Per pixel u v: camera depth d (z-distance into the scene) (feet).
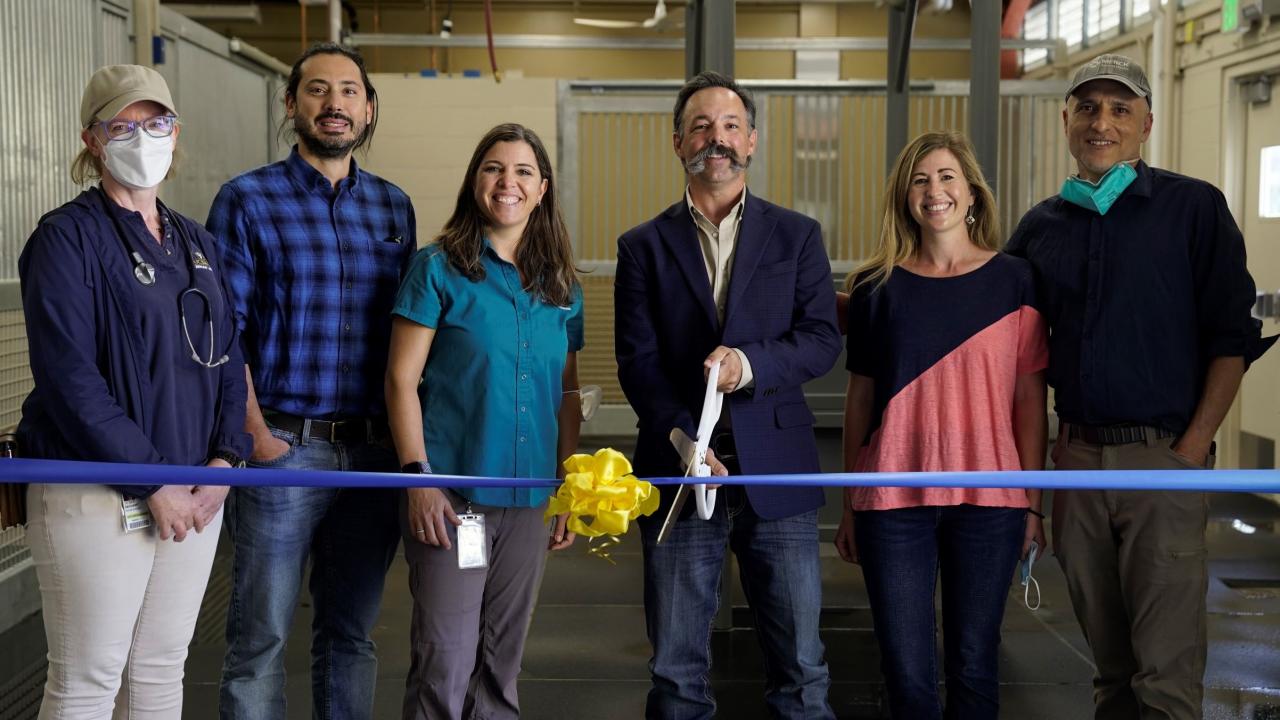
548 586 14.96
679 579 8.16
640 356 8.36
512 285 7.90
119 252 6.66
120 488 6.56
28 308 6.49
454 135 24.71
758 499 7.97
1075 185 8.36
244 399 7.40
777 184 24.14
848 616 13.38
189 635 7.16
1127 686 8.70
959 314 8.18
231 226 7.94
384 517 8.35
